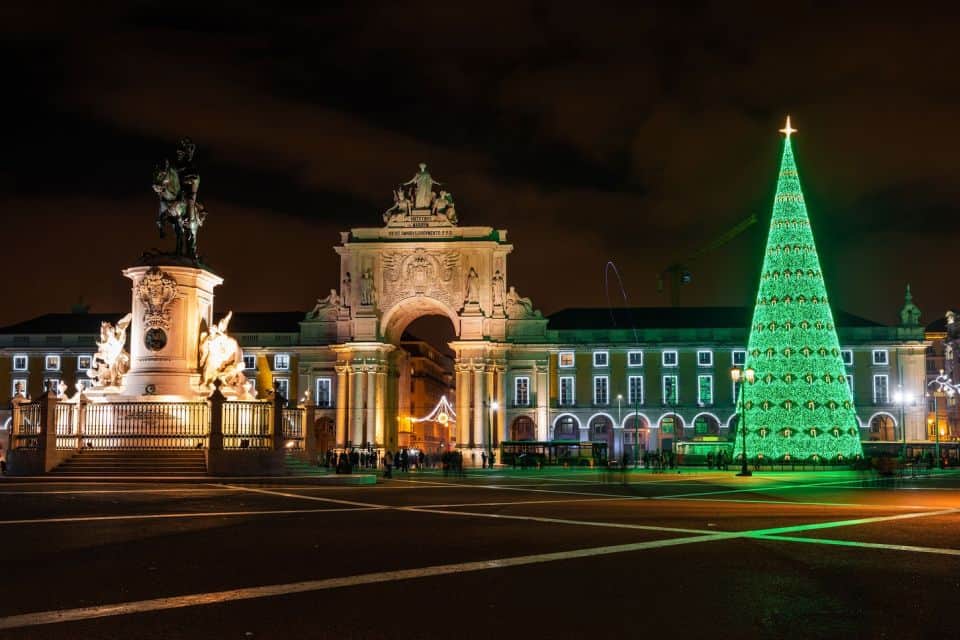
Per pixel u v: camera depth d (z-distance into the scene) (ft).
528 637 21.43
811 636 21.58
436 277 204.64
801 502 60.85
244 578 28.55
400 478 107.24
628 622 22.82
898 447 178.60
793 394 130.41
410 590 26.66
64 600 25.29
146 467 79.30
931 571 30.01
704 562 31.81
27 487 69.97
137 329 84.07
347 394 202.59
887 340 202.28
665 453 163.63
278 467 81.92
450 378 379.55
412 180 208.03
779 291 133.08
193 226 86.53
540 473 131.03
